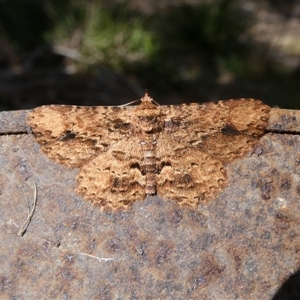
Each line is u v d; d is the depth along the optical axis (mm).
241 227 133
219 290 129
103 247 132
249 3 419
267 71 338
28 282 130
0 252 131
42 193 135
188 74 326
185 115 140
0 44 306
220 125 138
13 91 269
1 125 137
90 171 136
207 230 133
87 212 134
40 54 299
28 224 133
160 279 130
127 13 343
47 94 271
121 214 134
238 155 136
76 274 130
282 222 133
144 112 139
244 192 135
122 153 138
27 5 320
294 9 416
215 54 353
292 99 303
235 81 326
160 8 380
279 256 131
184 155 137
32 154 137
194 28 353
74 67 293
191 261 131
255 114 137
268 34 384
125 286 130
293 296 129
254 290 129
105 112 141
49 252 131
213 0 377
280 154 137
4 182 135
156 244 132
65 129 138
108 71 292
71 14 320
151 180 135
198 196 135
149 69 308
